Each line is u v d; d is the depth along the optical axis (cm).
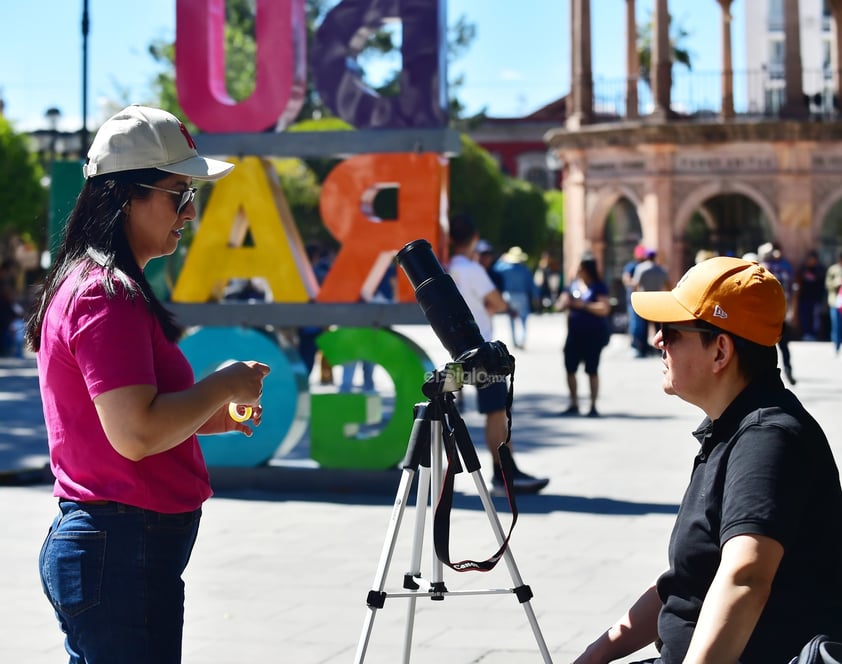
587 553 741
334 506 895
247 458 970
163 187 324
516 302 2573
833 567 311
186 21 980
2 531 805
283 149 970
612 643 369
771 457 302
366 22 959
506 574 693
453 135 952
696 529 320
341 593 650
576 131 3125
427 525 822
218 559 727
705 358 324
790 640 308
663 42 3034
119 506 313
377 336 952
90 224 319
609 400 1630
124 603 312
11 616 605
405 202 953
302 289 971
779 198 2948
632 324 2400
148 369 307
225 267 983
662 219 2997
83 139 1634
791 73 3019
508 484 378
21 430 1341
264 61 970
